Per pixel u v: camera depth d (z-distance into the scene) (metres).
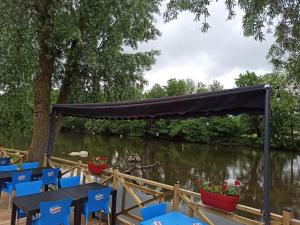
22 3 7.69
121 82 9.80
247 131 32.69
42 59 8.74
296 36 4.95
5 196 6.14
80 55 8.74
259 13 4.89
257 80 30.73
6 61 8.04
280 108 26.72
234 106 3.29
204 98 3.53
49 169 5.75
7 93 9.19
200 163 21.25
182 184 14.59
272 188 15.38
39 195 4.15
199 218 3.85
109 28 8.83
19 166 6.70
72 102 9.96
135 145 31.39
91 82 9.89
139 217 4.72
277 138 30.03
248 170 19.09
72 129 46.47
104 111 5.42
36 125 8.80
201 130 34.28
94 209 4.26
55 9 7.89
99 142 33.03
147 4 9.27
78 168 6.39
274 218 3.16
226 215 3.56
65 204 3.75
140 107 4.48
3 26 7.74
